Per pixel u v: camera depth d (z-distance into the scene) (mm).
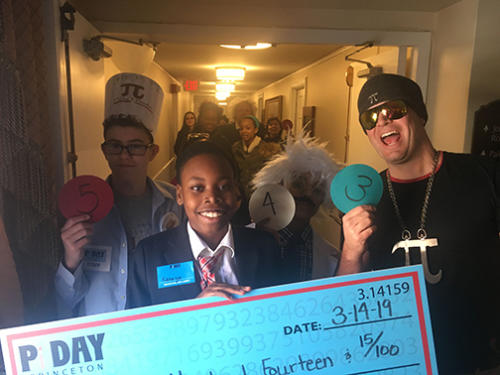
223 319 744
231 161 917
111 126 1294
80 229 968
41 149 1384
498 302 1084
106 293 1182
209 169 843
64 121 1818
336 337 777
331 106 4547
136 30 2467
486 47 2223
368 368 786
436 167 1143
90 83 2154
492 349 1064
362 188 938
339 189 948
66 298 1062
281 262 1027
